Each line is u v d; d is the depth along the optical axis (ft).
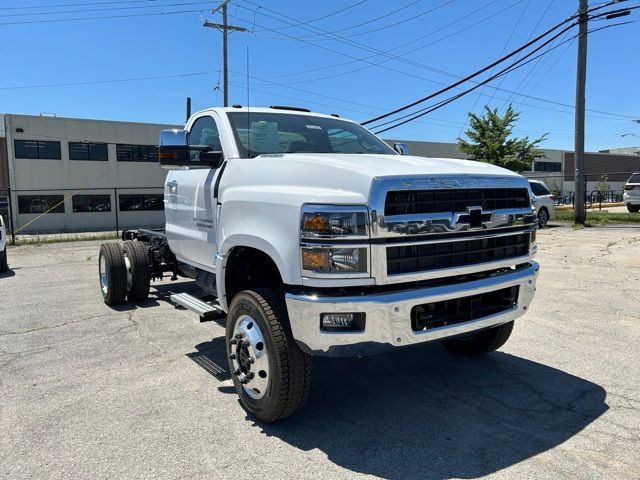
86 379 14.83
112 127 123.54
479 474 9.87
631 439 11.10
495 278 11.91
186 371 15.43
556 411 12.51
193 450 10.84
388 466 10.18
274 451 10.79
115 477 9.85
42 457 10.59
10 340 18.72
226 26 90.33
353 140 16.83
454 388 13.99
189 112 94.38
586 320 20.24
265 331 11.43
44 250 52.16
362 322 10.39
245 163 13.34
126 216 126.62
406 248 10.68
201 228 15.90
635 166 219.41
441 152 157.58
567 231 55.47
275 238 11.19
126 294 23.72
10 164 112.98
